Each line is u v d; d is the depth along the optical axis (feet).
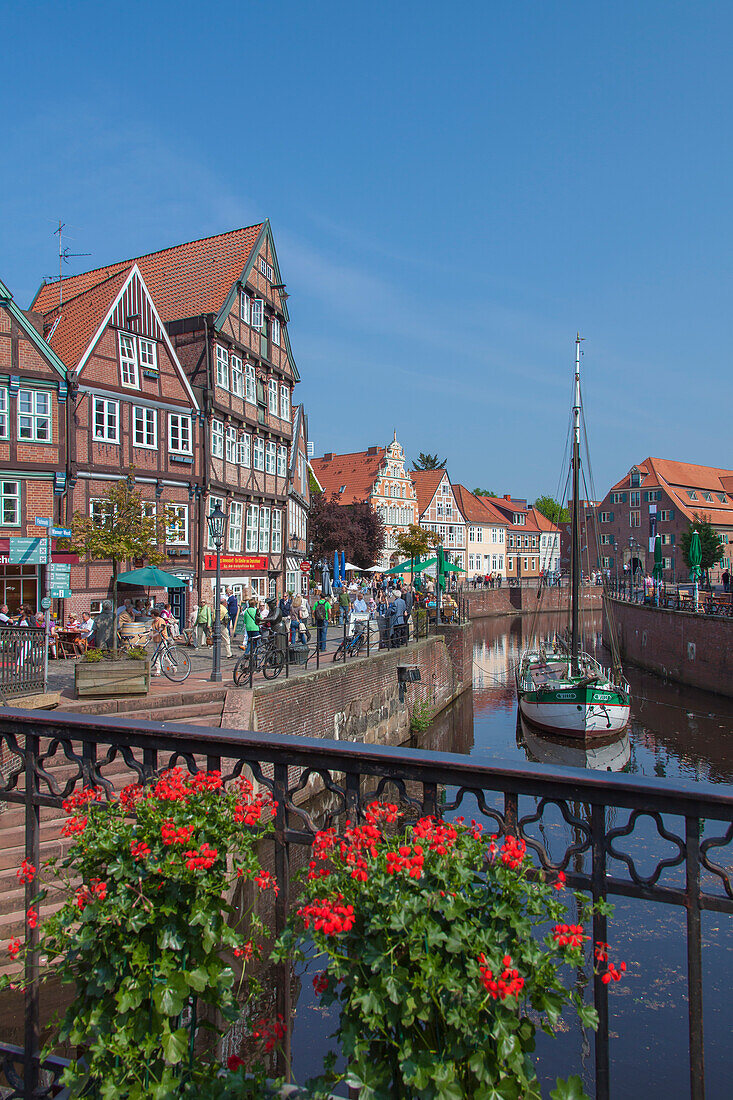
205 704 43.57
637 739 74.02
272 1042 8.73
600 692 72.74
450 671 99.66
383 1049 7.70
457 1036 7.38
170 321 90.84
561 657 102.83
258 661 47.55
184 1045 8.19
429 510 247.29
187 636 78.74
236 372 96.27
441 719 86.74
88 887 8.51
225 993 8.45
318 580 93.76
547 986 7.45
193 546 85.61
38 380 70.13
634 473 273.13
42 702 39.81
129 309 78.48
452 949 7.34
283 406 112.47
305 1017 22.52
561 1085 7.34
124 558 54.19
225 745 9.28
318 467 240.12
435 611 111.55
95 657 43.19
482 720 86.74
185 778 9.20
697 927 7.31
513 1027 7.22
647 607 126.93
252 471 100.94
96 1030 8.34
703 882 36.68
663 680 113.29
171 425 83.30
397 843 8.02
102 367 75.56
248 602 67.82
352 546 167.43
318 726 51.90
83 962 8.55
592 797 7.68
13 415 68.90
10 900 26.45
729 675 92.79
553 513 401.70
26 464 69.15
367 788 49.42
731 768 62.59
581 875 7.73
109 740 9.77
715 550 204.74
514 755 68.90
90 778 9.80
